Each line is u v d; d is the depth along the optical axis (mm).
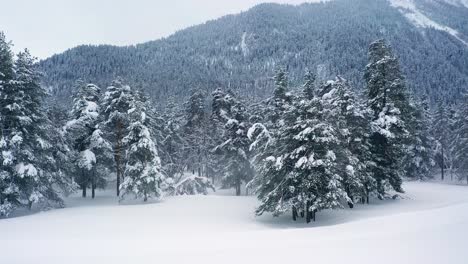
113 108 36625
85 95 36094
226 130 41219
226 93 49250
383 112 30812
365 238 11445
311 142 23438
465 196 32969
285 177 23844
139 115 33031
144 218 24016
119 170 37438
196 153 49344
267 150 28234
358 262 8688
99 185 38625
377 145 30703
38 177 26422
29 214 26891
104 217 24188
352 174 24125
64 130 33000
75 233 18375
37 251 12242
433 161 58469
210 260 9758
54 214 25516
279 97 34438
